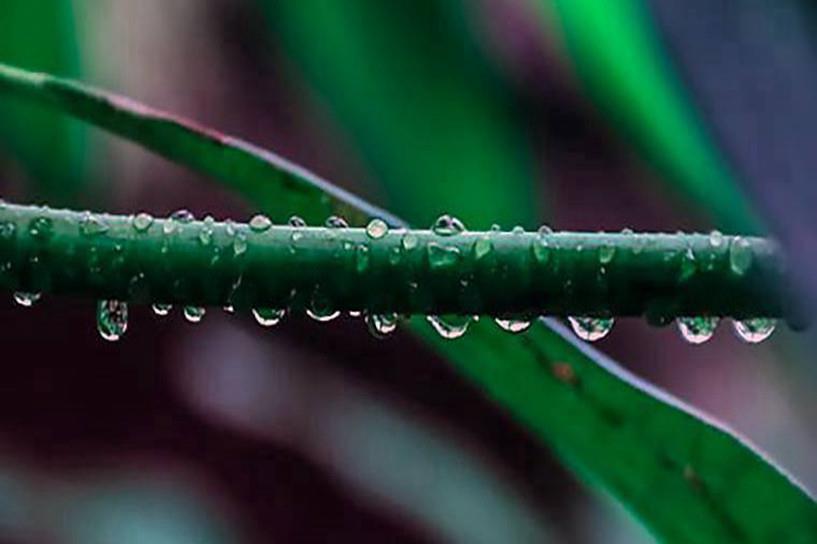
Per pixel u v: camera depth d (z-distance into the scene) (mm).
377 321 469
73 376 844
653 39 551
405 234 467
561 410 490
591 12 637
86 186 732
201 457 836
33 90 493
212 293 468
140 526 808
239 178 493
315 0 798
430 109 768
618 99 625
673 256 463
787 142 468
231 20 844
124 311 495
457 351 492
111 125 494
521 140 770
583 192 796
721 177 531
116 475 823
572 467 490
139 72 848
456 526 809
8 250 468
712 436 487
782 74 474
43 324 854
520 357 491
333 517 823
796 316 462
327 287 467
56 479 817
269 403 842
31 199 704
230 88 850
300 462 830
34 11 652
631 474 488
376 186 770
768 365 822
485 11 776
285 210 492
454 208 764
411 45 782
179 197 813
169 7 850
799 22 478
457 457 827
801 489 485
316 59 801
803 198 464
